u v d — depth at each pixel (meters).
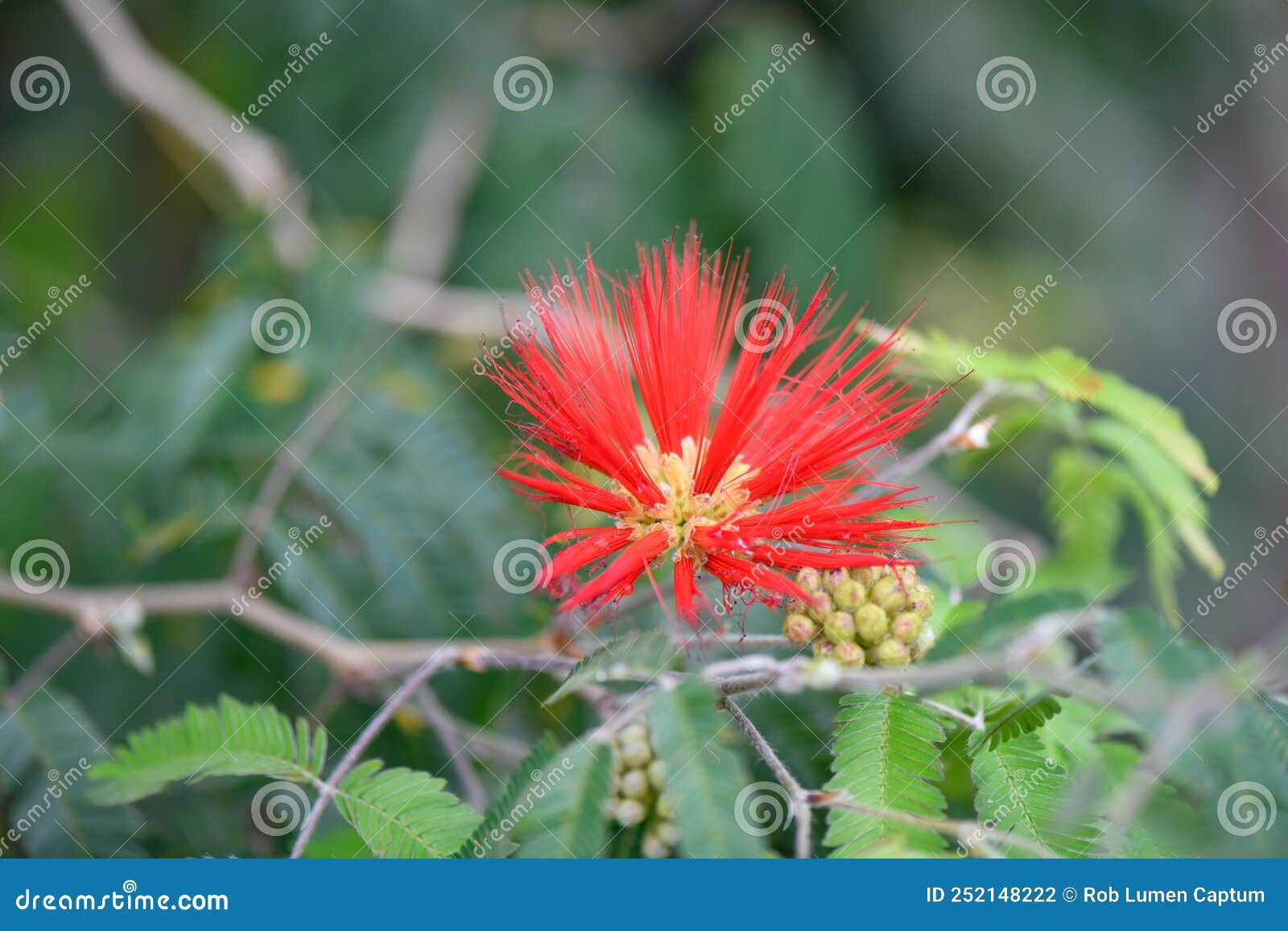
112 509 3.82
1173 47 5.84
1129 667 2.17
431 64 5.46
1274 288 6.06
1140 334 6.06
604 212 5.44
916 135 5.83
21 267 5.28
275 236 4.19
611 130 5.57
